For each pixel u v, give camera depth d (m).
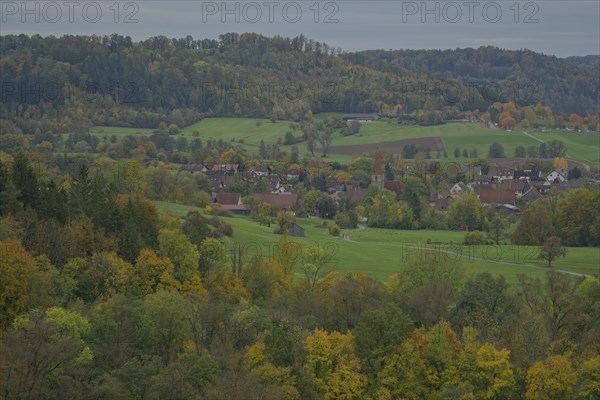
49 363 167.12
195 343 194.62
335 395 191.50
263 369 181.00
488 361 198.38
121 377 172.50
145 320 197.25
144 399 167.50
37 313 188.12
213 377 174.25
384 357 199.38
